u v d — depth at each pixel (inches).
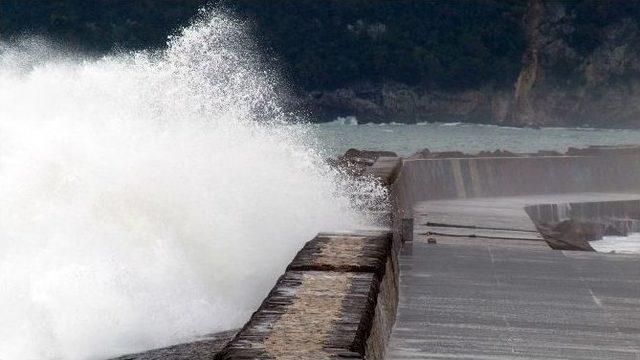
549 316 2000.5
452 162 4517.7
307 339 1300.4
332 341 1295.5
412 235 2970.0
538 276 2415.1
